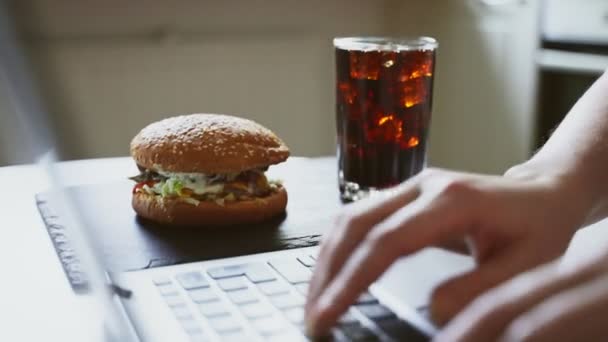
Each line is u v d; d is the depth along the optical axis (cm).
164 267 61
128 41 175
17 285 61
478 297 50
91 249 65
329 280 52
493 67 196
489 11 194
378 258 50
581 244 61
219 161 72
